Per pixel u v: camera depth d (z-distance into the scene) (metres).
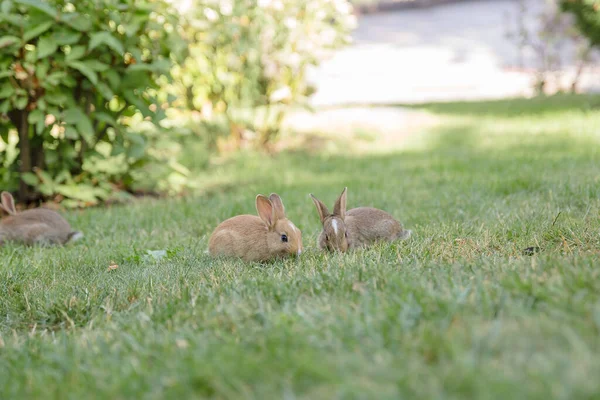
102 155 10.73
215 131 14.88
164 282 5.85
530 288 4.03
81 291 5.77
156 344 3.95
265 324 4.05
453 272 4.90
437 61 31.77
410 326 3.67
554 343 3.15
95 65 10.01
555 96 22.44
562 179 9.88
